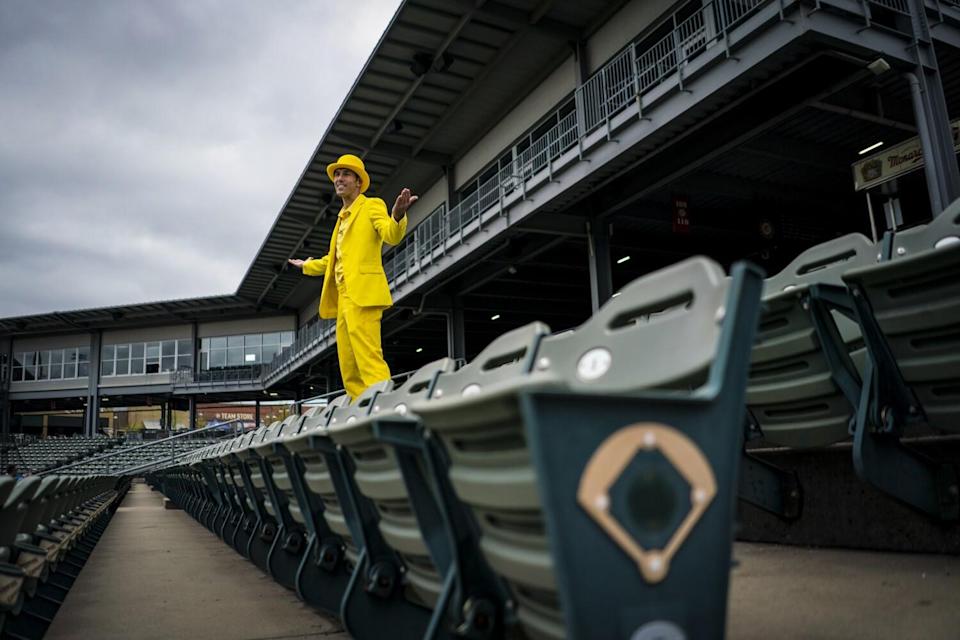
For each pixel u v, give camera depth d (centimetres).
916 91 1003
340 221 525
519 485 114
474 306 2506
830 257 322
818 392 282
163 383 4591
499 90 2002
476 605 152
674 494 107
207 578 445
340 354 515
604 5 1652
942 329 231
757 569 276
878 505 295
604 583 100
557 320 2930
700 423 111
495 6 1652
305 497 281
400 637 213
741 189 1723
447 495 153
